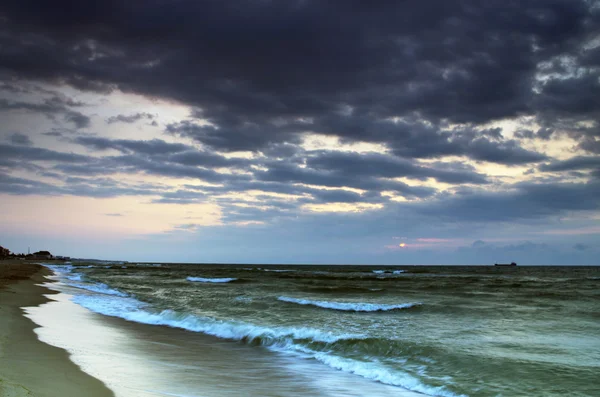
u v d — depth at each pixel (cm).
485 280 5822
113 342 1200
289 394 800
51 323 1419
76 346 1064
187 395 733
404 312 2195
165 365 963
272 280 5309
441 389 868
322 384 880
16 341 1034
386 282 5138
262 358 1115
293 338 1329
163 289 3434
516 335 1474
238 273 7706
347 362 1066
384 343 1255
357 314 2084
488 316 2019
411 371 997
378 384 897
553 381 921
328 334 1379
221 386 820
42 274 5009
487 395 834
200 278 5400
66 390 658
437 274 8862
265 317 1855
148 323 1647
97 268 9100
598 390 859
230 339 1377
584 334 1498
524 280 5850
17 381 668
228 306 2245
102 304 2184
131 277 5478
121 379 787
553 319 1905
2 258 16388
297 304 2422
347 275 7494
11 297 2145
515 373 980
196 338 1375
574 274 9256
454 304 2519
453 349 1215
